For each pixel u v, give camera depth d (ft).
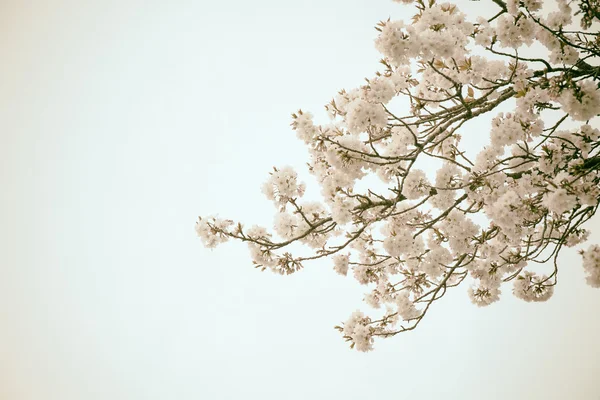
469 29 9.49
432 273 10.93
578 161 8.38
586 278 9.02
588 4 8.44
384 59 10.50
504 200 8.71
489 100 10.12
